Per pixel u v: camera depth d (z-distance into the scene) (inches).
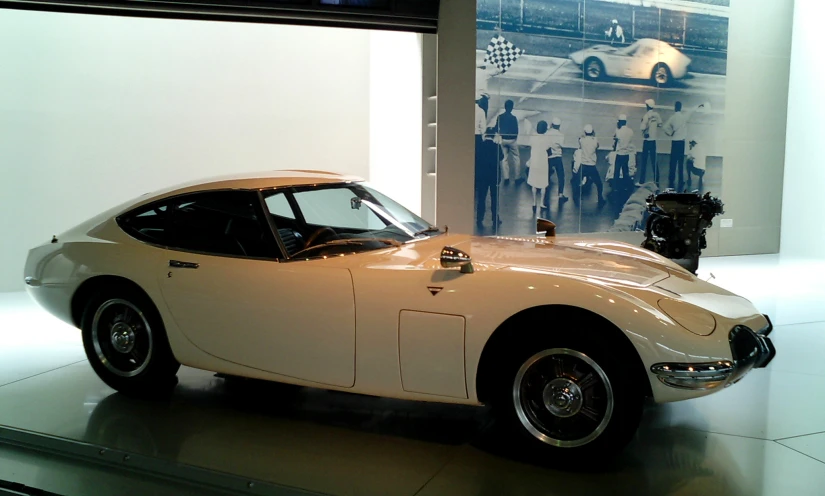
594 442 113.7
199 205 151.7
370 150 370.6
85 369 183.9
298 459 121.9
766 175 422.6
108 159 310.5
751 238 423.8
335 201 156.9
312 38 350.0
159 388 157.2
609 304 110.1
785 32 413.1
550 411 116.9
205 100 328.2
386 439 131.5
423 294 122.0
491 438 131.4
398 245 146.9
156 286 147.2
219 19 243.3
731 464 118.2
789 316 241.4
